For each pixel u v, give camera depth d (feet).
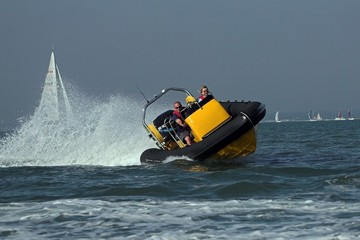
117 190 66.54
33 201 60.70
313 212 49.62
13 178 83.56
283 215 48.85
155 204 55.67
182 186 67.97
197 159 88.53
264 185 65.77
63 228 46.52
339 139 182.60
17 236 44.29
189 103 91.45
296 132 288.10
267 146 149.89
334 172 77.66
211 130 88.33
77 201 57.98
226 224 46.26
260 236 42.24
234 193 61.93
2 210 53.83
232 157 90.27
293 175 75.82
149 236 43.16
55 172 88.99
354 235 41.60
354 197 55.98
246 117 85.87
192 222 47.34
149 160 93.50
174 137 93.76
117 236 43.50
